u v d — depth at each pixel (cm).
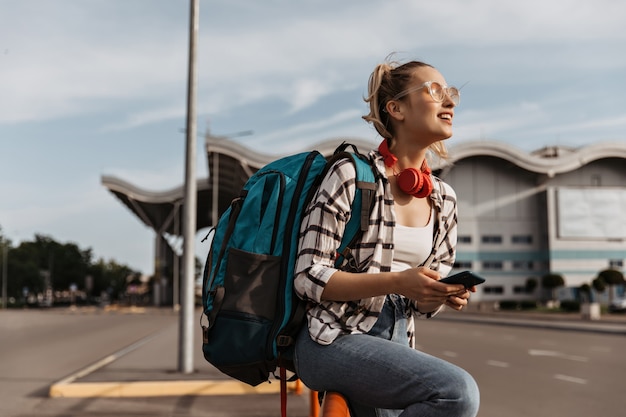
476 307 7012
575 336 2223
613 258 7112
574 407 765
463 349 1633
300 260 169
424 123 179
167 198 7681
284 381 184
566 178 7369
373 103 188
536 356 1431
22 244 12888
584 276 7056
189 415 742
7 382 1022
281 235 174
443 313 5688
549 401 809
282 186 176
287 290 171
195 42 1096
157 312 6391
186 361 1041
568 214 7106
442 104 181
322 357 164
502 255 7231
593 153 7181
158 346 1748
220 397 870
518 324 3139
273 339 168
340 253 174
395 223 176
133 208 8488
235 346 169
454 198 195
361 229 172
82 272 13775
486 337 2164
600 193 7150
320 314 167
